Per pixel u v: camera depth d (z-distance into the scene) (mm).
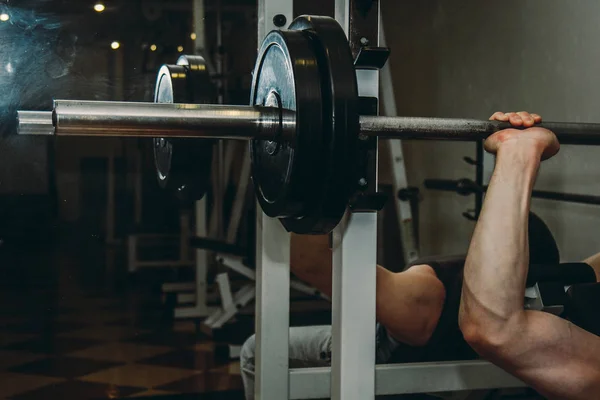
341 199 975
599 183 1881
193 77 1371
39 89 2766
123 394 2963
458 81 2543
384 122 1035
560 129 1179
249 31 4977
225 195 5039
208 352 3670
